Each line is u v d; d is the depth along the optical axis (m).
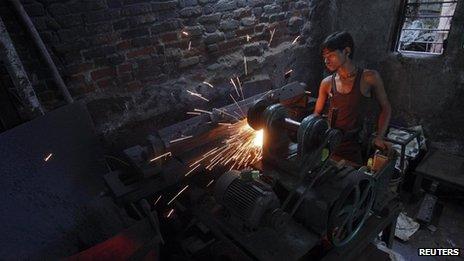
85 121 2.30
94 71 2.48
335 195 1.57
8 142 1.83
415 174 3.31
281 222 1.58
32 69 2.21
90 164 2.34
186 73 2.99
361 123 2.56
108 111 2.62
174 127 2.16
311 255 1.84
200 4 2.85
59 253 1.91
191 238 2.12
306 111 3.13
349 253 1.72
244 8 3.15
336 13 3.83
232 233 1.70
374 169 1.95
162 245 2.14
